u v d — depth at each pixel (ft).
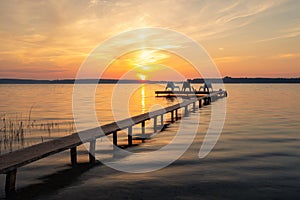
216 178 22.61
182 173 24.00
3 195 19.51
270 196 19.02
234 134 42.63
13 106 102.27
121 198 18.83
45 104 112.16
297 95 159.53
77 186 21.16
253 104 101.55
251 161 27.35
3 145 37.93
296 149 32.19
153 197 18.95
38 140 41.52
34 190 20.42
